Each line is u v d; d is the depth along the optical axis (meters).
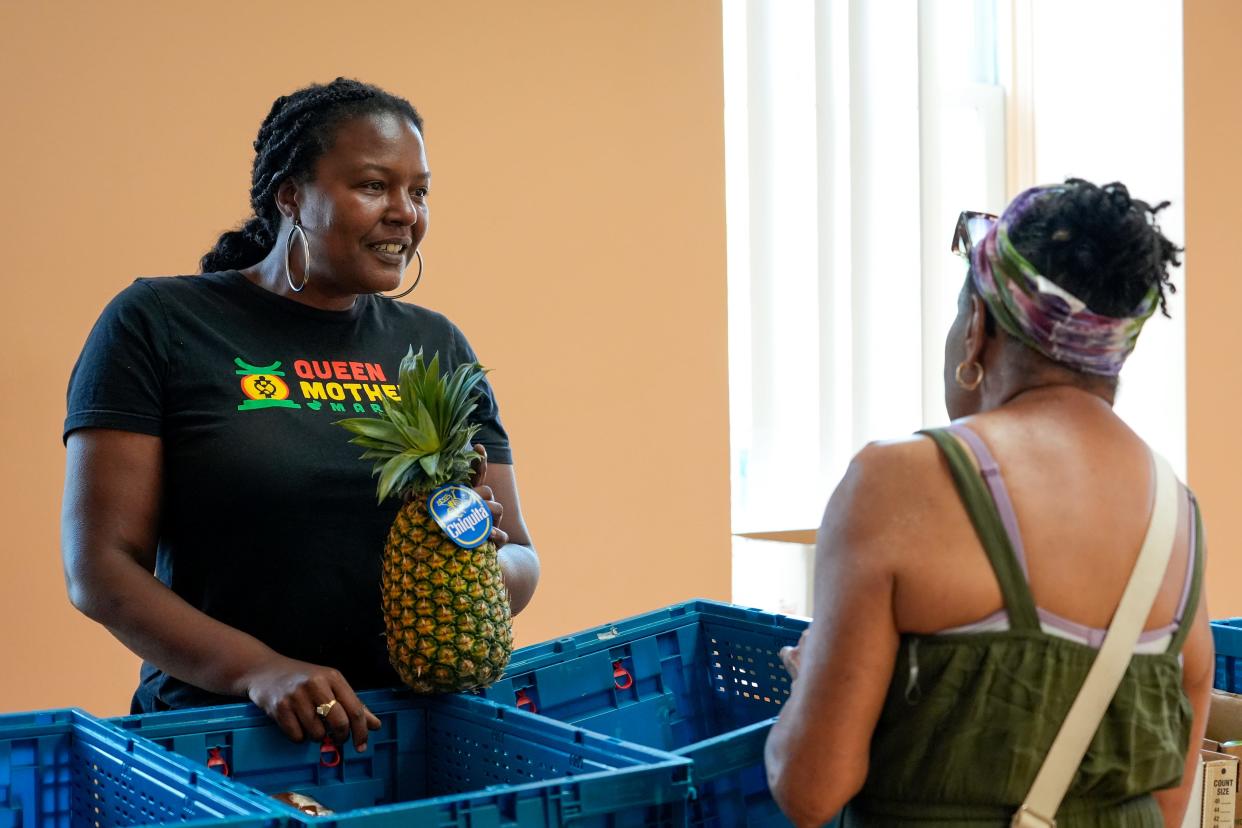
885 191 3.72
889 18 3.71
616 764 1.23
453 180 2.99
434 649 1.46
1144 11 4.19
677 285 3.32
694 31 3.33
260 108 2.77
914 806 1.10
